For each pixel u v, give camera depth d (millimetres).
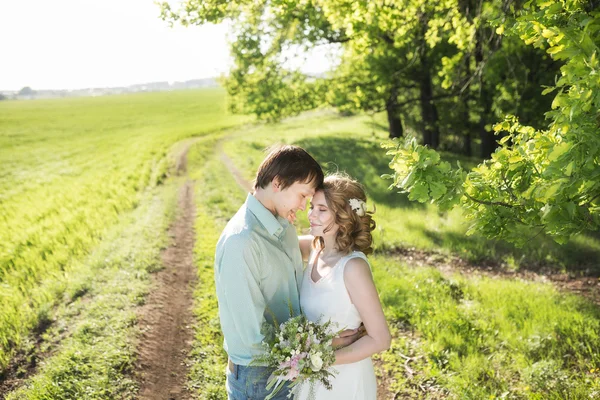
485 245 10320
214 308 7309
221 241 2725
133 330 6414
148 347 6117
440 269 9359
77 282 8297
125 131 53594
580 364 5344
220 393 5129
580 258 9453
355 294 2816
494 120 16172
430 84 21031
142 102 105062
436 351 5676
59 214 15219
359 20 8062
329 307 2896
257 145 34531
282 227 2883
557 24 3223
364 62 19703
